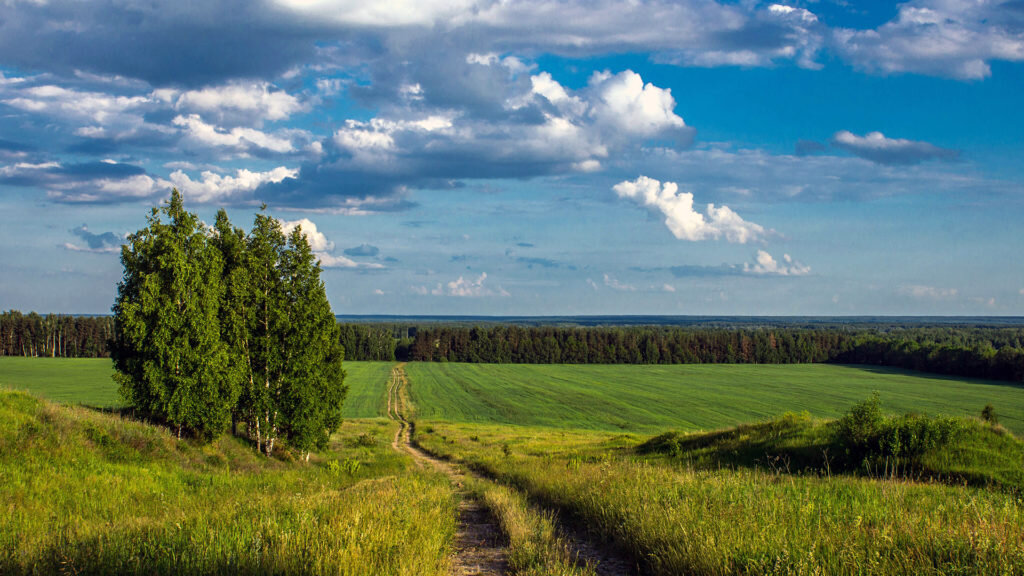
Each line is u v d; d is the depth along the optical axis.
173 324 20.28
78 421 16.11
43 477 12.21
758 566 5.70
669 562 6.50
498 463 26.08
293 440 25.77
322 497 11.20
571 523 10.43
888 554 5.79
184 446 19.19
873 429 18.12
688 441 26.67
